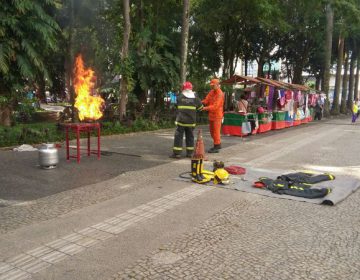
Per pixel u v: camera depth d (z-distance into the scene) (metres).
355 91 42.06
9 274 3.55
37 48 11.40
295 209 5.58
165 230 4.69
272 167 8.55
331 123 23.05
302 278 3.58
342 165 8.91
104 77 16.31
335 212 5.47
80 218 5.04
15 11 10.39
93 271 3.64
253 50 29.17
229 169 7.82
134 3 17.39
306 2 22.81
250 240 4.44
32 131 10.95
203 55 24.84
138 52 15.77
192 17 22.59
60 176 7.23
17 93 11.84
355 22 24.75
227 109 19.62
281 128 17.97
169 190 6.46
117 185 6.70
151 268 3.72
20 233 4.50
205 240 4.42
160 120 16.50
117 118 14.84
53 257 3.91
